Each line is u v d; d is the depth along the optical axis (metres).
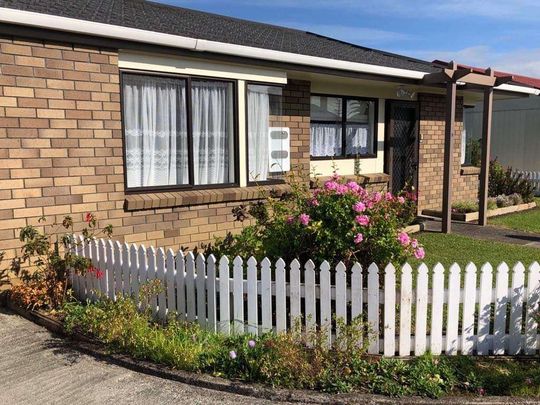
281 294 4.38
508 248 8.02
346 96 10.13
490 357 4.25
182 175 7.09
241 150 7.63
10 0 5.98
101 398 3.65
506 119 17.55
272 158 8.41
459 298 4.25
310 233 4.74
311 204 4.95
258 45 7.70
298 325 4.18
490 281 4.25
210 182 7.43
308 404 3.58
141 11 8.69
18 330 4.87
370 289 4.18
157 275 4.86
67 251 5.46
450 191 9.30
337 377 3.75
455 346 4.28
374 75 9.11
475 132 18.03
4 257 5.40
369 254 4.65
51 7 6.16
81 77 5.77
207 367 3.99
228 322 4.55
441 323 4.25
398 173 11.41
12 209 5.41
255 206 6.38
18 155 5.40
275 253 4.90
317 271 4.70
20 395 3.69
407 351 4.25
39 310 5.16
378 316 4.22
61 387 3.81
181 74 6.79
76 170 5.84
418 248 4.81
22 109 5.39
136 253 4.99
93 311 4.74
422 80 9.71
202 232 7.12
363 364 3.94
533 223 10.51
